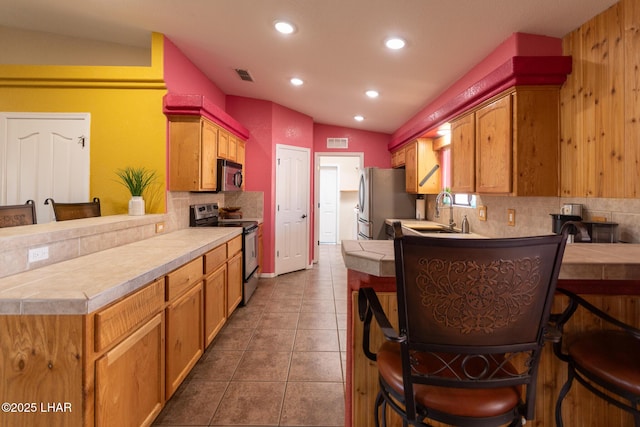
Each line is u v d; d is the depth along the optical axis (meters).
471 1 1.83
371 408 1.41
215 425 1.71
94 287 1.26
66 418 1.14
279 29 2.49
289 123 4.94
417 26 2.17
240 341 2.69
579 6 1.73
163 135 2.89
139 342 1.47
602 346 1.14
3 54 3.13
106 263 1.67
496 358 1.04
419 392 0.91
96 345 1.18
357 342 1.40
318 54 2.85
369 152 5.72
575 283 1.33
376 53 2.65
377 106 4.15
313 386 2.07
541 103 2.02
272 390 2.02
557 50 2.05
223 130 3.58
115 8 2.53
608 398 1.06
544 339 0.86
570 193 1.95
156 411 1.63
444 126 3.29
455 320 0.82
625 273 1.15
